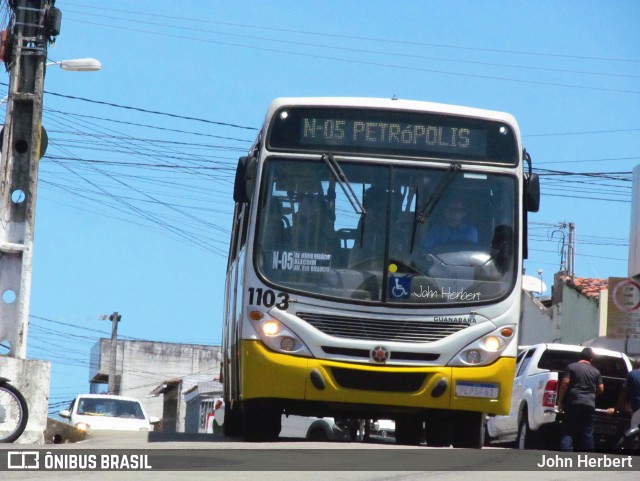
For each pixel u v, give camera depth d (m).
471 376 36.75
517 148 38.72
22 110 42.84
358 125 38.25
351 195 37.62
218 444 36.50
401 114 38.47
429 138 38.41
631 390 49.12
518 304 37.56
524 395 59.38
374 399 36.47
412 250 37.31
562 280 93.06
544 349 60.06
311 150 37.97
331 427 71.88
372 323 36.69
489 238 37.84
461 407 36.72
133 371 174.50
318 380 36.25
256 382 36.47
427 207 37.72
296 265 37.00
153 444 36.72
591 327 86.94
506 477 26.19
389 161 38.00
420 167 38.12
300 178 37.69
